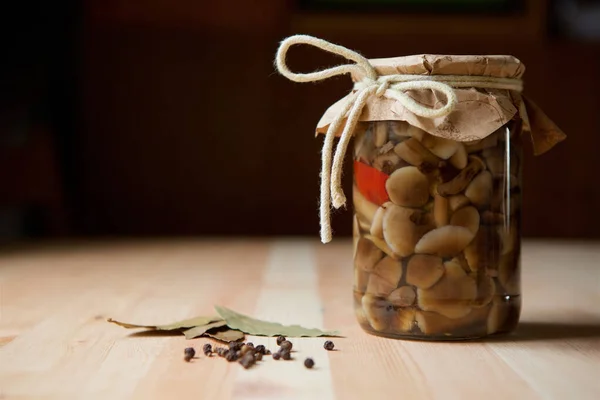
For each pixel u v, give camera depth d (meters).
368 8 1.47
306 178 1.51
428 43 1.48
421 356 0.54
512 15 1.47
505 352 0.55
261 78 1.49
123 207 1.50
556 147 1.51
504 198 0.57
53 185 1.40
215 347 0.56
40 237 1.38
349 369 0.51
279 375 0.50
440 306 0.56
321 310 0.69
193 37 1.48
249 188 1.51
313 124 1.50
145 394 0.47
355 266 0.59
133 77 1.48
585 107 1.50
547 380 0.49
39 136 1.39
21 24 1.38
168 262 1.01
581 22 1.49
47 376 0.50
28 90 1.37
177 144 1.50
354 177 0.59
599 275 0.92
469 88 0.56
